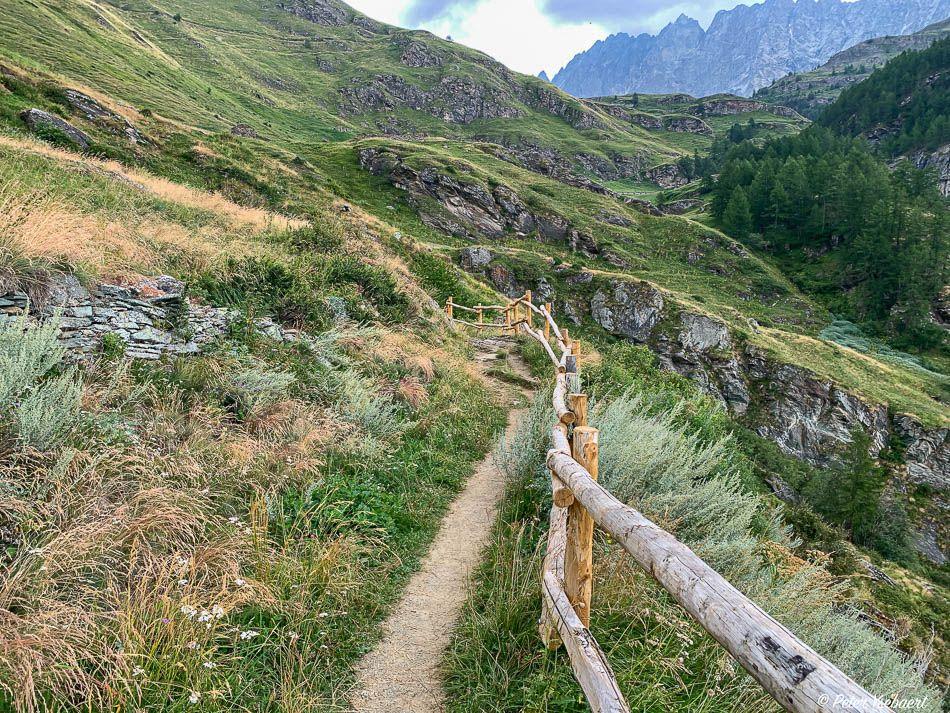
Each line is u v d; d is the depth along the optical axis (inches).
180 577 111.6
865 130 6067.9
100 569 114.1
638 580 132.3
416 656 120.5
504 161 3491.6
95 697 88.9
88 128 901.2
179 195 579.5
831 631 138.6
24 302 190.4
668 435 224.1
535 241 2440.9
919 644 296.8
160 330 229.9
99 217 319.0
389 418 268.4
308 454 195.8
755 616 45.9
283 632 115.2
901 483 1658.5
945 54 5900.6
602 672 74.0
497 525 185.5
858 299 2775.6
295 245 514.0
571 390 273.0
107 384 179.8
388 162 2490.2
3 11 2645.2
